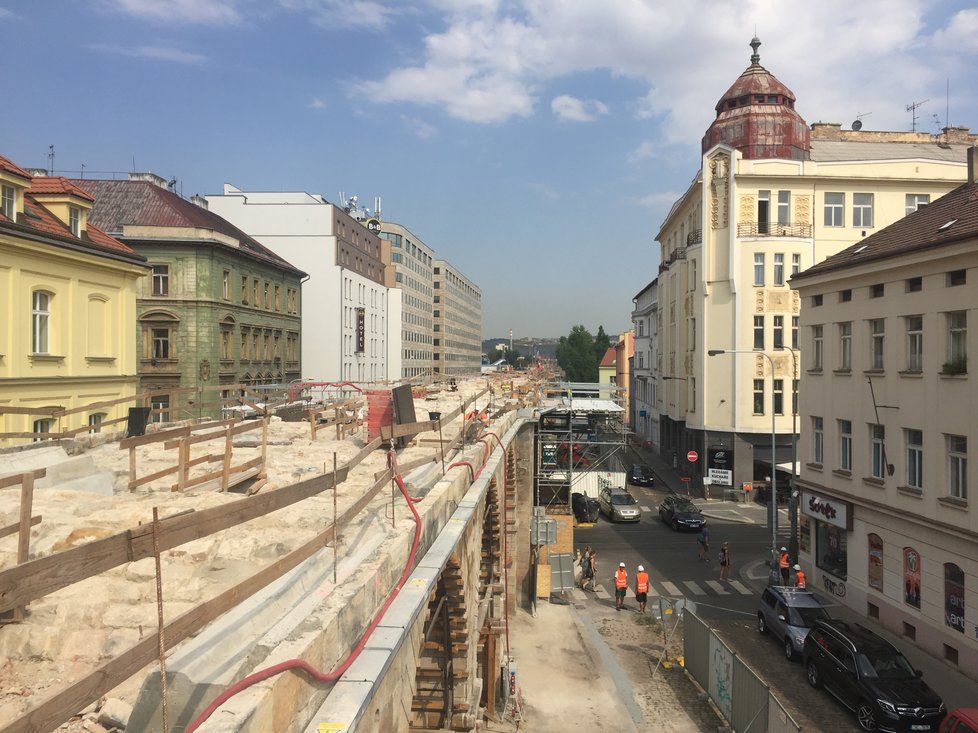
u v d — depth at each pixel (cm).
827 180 3794
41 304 2009
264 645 380
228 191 6191
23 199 2109
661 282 5512
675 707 1498
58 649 411
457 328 12912
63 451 985
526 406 2603
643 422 6881
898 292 1881
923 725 1322
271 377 4500
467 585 970
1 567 512
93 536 562
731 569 2662
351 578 500
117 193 4094
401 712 539
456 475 954
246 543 554
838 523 2153
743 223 3834
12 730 228
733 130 4075
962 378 1623
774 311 3816
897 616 1870
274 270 4594
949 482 1694
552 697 1540
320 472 946
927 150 4459
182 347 3612
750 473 3922
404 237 8938
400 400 1241
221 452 1148
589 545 3042
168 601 457
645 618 2111
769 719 1207
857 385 2080
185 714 341
